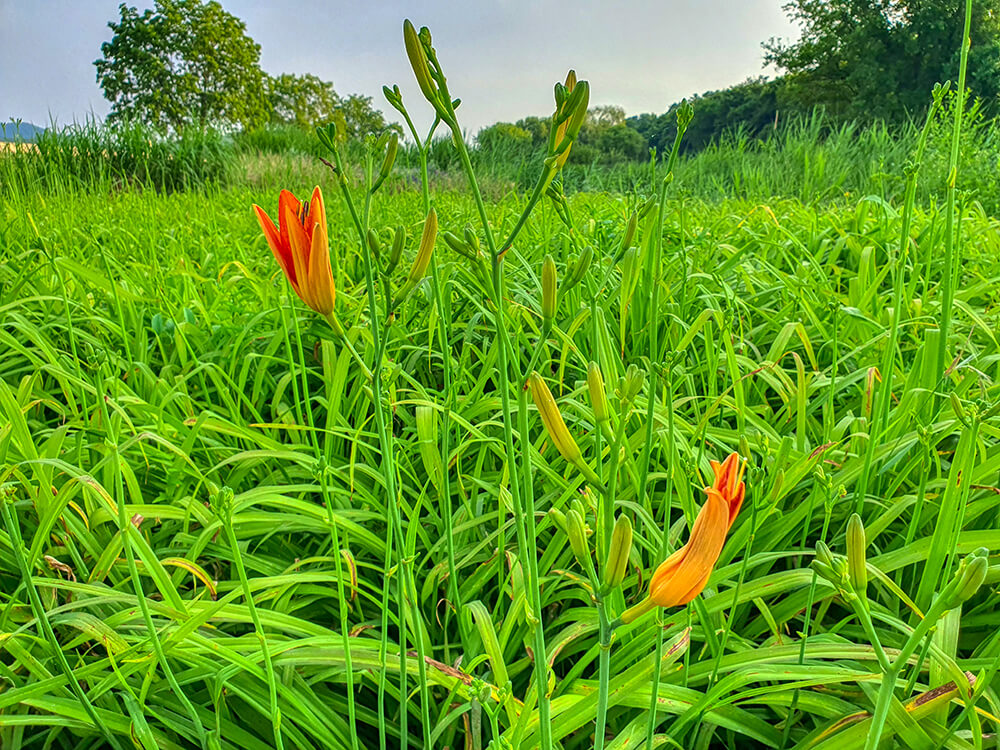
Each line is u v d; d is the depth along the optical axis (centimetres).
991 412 100
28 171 650
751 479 121
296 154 1192
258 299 317
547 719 82
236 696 133
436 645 155
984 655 128
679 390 227
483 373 218
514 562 144
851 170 918
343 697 138
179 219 533
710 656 139
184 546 169
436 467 167
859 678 111
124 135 1038
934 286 312
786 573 138
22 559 101
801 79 3591
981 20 2406
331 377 221
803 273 316
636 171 1073
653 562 142
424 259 89
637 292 244
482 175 1166
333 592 155
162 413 191
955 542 122
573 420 194
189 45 3881
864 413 195
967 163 608
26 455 160
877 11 3036
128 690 110
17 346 213
